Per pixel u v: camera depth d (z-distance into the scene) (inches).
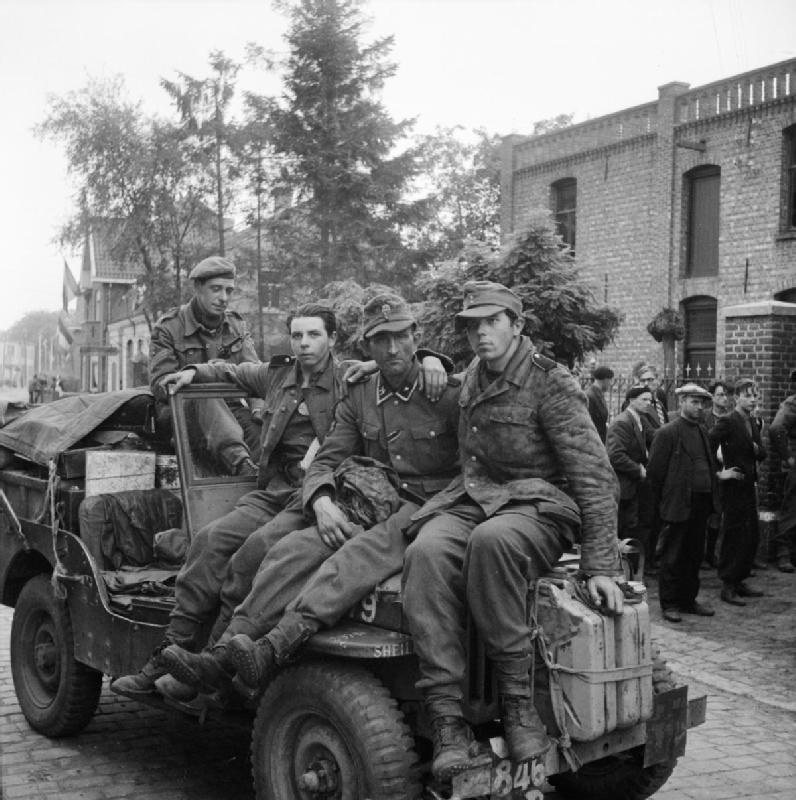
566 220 890.1
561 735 136.4
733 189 732.7
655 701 151.3
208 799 179.9
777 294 705.6
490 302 143.9
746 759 203.6
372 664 147.9
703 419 338.3
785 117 697.0
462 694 136.9
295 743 151.1
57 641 207.2
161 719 225.1
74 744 207.9
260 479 184.1
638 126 812.0
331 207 848.9
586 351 422.9
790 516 365.4
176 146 778.8
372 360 171.9
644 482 351.6
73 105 778.2
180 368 233.3
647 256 801.6
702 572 395.2
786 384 406.9
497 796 133.0
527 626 137.0
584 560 141.3
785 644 292.0
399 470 160.1
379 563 145.6
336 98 858.8
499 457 147.7
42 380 1476.4
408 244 909.8
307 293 846.5
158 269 813.2
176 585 171.0
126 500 205.6
